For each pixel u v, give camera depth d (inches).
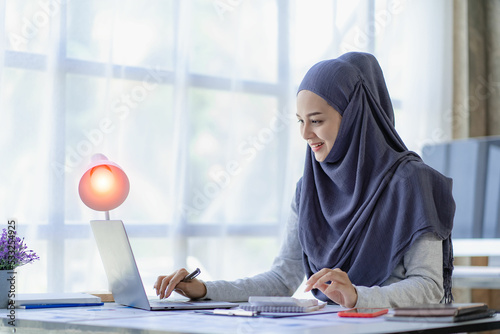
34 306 58.9
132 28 109.6
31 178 98.1
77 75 102.7
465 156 133.9
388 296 54.9
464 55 150.6
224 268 117.3
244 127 121.9
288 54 127.0
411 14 143.6
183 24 114.3
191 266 114.3
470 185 132.2
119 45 108.0
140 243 109.3
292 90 126.6
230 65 120.0
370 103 69.8
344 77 67.6
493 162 129.3
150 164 110.7
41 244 98.4
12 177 96.7
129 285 57.0
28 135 98.3
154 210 110.8
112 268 59.8
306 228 70.8
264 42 125.0
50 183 99.3
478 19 155.3
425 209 61.8
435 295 59.7
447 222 63.5
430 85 144.9
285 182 124.9
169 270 111.5
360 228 65.4
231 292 67.2
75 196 101.5
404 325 41.4
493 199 128.3
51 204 99.2
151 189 110.7
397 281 63.4
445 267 64.8
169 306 54.7
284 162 125.2
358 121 68.1
